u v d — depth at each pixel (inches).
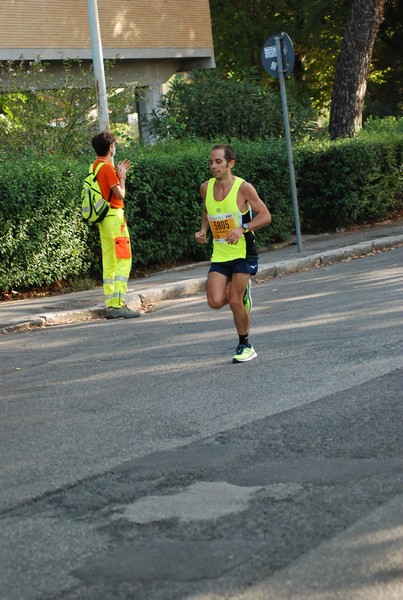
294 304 535.2
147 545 204.4
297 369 365.7
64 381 381.7
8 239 593.3
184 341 449.7
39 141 793.6
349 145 876.0
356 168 886.4
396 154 946.7
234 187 376.8
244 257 382.9
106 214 539.8
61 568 195.5
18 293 612.1
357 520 211.6
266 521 213.6
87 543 207.9
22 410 336.8
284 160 816.3
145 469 255.8
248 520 214.8
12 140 792.3
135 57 1129.4
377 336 417.7
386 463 247.6
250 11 1745.8
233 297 384.5
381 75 1889.8
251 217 382.9
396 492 227.1
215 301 383.9
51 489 244.8
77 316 546.0
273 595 177.8
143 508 226.7
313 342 417.1
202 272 681.0
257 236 795.4
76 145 807.7
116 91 968.3
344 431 277.9
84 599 180.9
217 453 265.3
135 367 397.7
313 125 1026.7
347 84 1054.4
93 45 667.4
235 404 319.3
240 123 989.8
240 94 993.5
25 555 203.6
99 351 442.6
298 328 455.5
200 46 1211.2
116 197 540.1
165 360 406.6
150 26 1147.3
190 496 232.5
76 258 634.2
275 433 280.8
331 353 390.0
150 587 184.2
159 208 697.6
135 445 279.6
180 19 1184.2
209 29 1222.9
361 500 223.3
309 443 268.7
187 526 213.6
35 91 842.8
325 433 277.1
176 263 733.9
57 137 806.5
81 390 361.7
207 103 986.1
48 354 444.8
